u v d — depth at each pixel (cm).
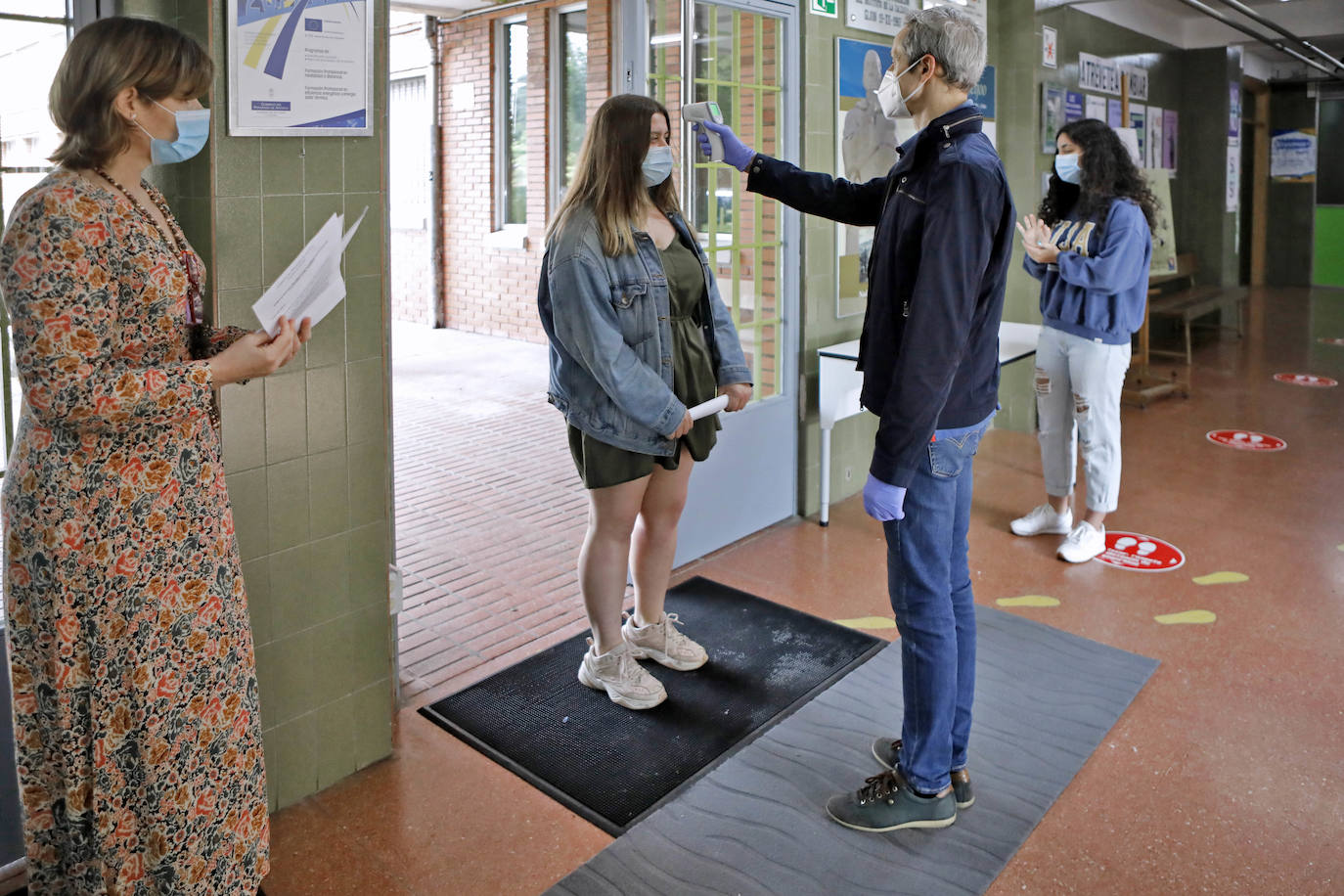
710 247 389
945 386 196
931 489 213
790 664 311
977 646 320
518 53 924
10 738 197
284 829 230
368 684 253
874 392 216
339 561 240
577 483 511
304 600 234
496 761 260
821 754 260
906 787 229
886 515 203
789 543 418
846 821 230
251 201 209
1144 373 727
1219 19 812
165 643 160
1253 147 1224
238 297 210
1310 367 802
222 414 211
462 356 879
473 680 304
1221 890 209
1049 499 427
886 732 271
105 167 153
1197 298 848
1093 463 391
